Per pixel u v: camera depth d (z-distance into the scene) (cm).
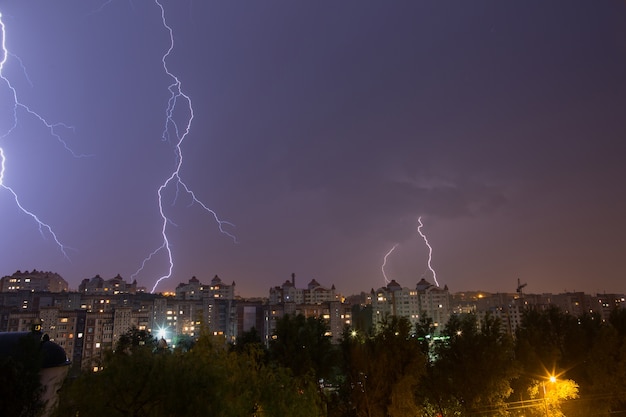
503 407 2880
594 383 3309
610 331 3409
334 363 2933
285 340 2950
